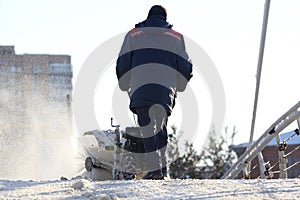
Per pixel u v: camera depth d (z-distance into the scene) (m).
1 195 13.16
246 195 12.73
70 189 13.55
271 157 41.59
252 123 25.91
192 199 12.41
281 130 23.48
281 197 12.44
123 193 13.08
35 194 13.20
